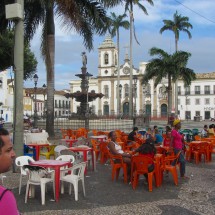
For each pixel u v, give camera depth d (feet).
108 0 55.88
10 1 51.70
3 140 6.90
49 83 59.31
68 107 326.65
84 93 94.53
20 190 24.14
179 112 262.88
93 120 88.63
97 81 272.72
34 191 23.57
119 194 24.44
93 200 22.72
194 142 40.60
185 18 143.13
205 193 24.73
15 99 32.30
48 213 19.71
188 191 25.36
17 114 32.19
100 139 48.21
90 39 59.36
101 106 267.80
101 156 38.17
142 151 26.02
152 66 107.24
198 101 260.01
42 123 88.69
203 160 41.88
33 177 22.21
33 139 39.45
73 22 52.95
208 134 55.47
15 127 32.17
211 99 256.32
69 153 29.53
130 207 21.03
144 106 256.93
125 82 262.47
